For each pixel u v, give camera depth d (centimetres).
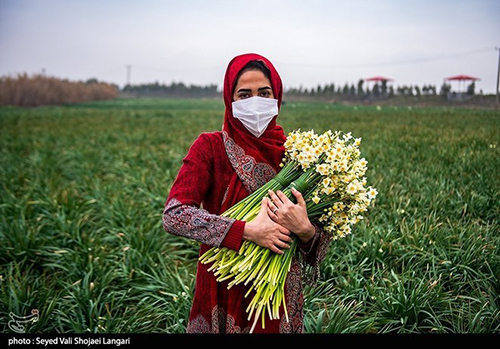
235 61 188
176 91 9288
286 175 180
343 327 286
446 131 815
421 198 475
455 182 517
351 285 337
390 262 369
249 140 181
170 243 473
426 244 378
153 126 1691
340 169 172
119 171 798
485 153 595
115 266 395
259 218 168
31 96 3781
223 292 178
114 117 2225
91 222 516
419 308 301
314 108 2731
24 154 1062
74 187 697
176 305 327
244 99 178
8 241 433
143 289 356
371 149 732
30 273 405
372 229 404
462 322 293
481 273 337
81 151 1008
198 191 176
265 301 166
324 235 180
